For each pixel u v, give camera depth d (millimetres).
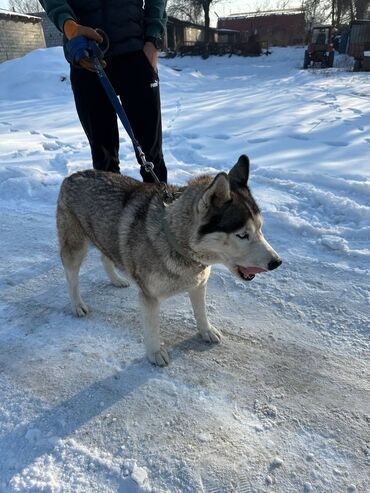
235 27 52812
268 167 5734
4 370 2674
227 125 8656
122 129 8742
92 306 3359
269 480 1939
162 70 20438
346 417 2258
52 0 3293
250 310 3172
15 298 3451
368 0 43750
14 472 1993
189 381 2543
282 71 25266
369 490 1897
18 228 4613
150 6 3852
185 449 2098
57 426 2246
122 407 2363
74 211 3135
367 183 4852
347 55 29172
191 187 2537
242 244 2400
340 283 3381
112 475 1970
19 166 5996
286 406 2338
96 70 3322
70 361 2740
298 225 4156
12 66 16922
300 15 49719
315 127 7930
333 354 2699
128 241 2688
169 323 3102
